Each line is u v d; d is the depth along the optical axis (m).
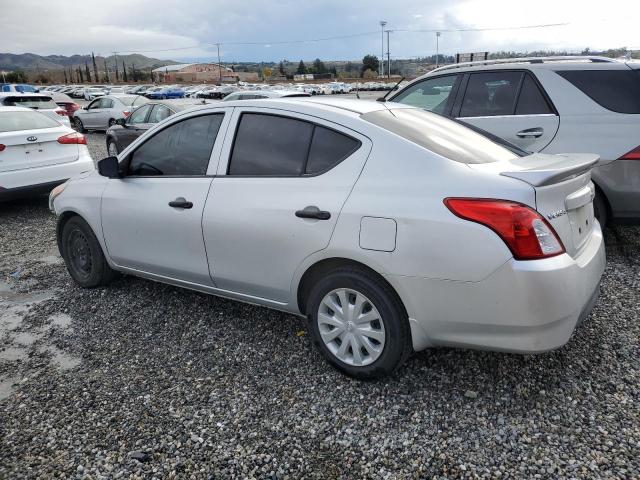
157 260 4.08
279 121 3.48
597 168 4.93
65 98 24.39
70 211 4.73
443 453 2.59
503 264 2.59
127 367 3.49
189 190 3.78
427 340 2.93
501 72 5.54
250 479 2.48
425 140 3.10
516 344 2.68
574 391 3.02
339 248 3.01
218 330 3.96
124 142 12.19
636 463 2.45
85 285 4.84
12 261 5.86
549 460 2.51
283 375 3.32
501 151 3.37
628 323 3.79
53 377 3.41
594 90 5.07
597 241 3.19
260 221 3.34
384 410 2.93
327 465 2.55
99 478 2.51
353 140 3.15
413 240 2.78
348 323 3.12
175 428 2.85
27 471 2.57
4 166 7.52
